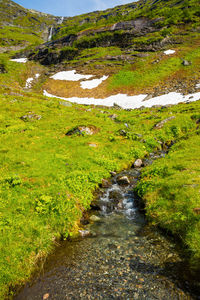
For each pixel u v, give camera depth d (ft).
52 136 79.82
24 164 52.85
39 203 35.22
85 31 437.99
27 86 281.74
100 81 254.47
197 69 202.28
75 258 26.81
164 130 88.53
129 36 366.22
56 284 22.95
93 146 71.31
